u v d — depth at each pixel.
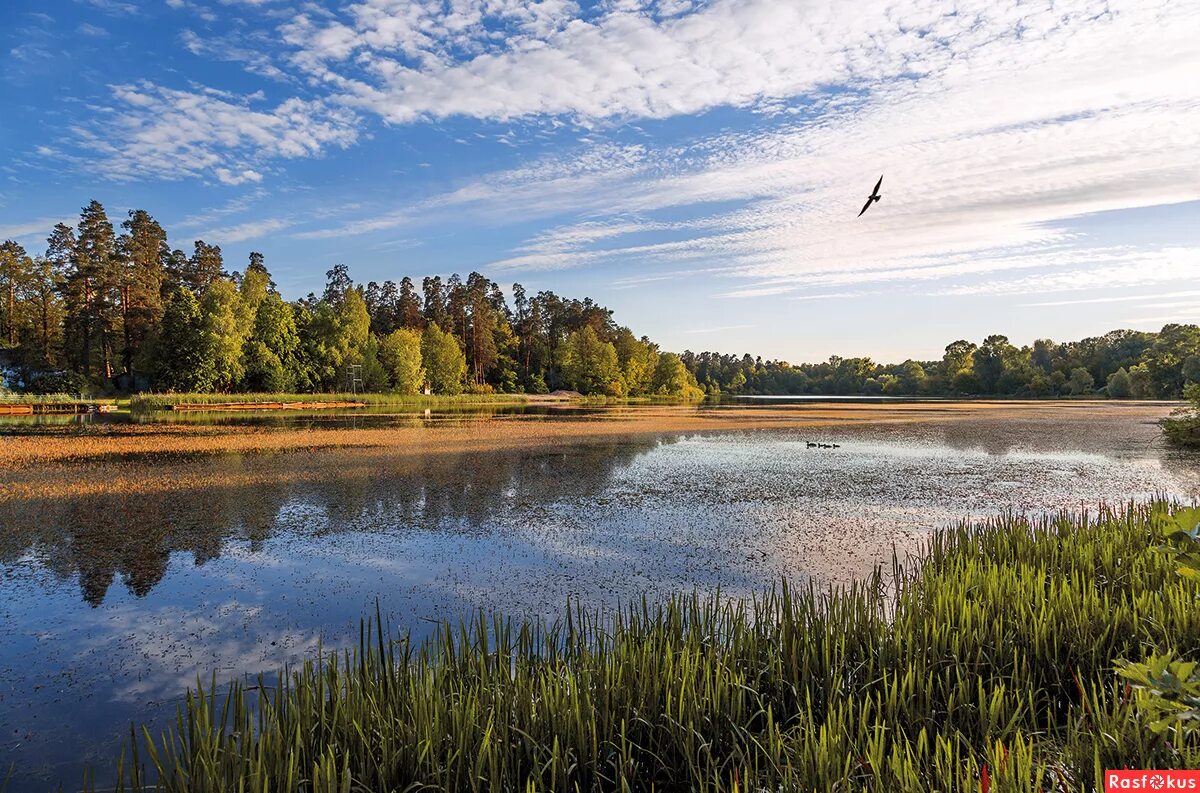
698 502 16.95
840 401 108.00
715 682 5.59
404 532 13.74
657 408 74.31
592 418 52.69
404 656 5.67
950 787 4.14
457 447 29.19
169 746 5.02
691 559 11.73
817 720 5.63
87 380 66.94
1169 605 6.90
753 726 5.63
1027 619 6.77
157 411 53.66
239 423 42.53
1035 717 5.31
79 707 6.70
